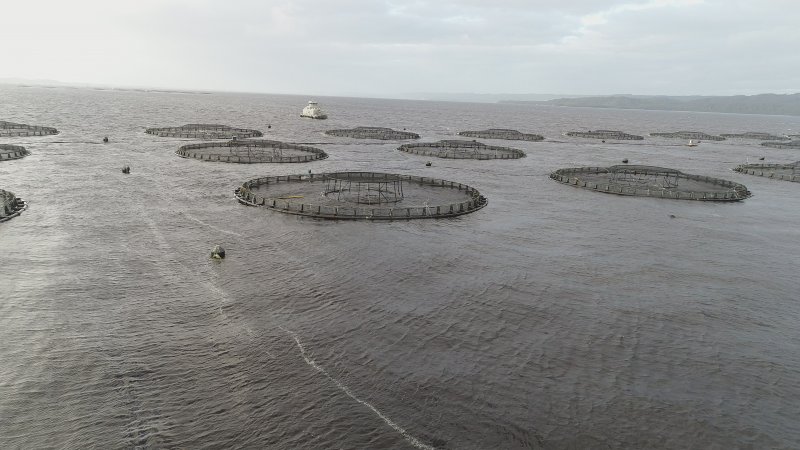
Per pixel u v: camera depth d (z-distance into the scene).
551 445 27.12
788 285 52.06
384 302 43.12
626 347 37.75
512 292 46.62
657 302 46.12
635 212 80.88
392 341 36.78
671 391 32.50
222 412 28.42
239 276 47.31
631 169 115.88
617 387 32.56
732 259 59.72
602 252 59.88
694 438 28.25
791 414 30.80
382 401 29.97
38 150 115.25
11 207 63.75
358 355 34.69
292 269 49.53
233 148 127.50
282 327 38.03
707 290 49.59
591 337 38.97
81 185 81.12
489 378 32.81
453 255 55.84
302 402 29.53
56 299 40.66
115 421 27.28
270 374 32.03
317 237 59.62
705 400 31.75
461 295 45.38
